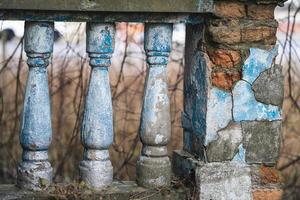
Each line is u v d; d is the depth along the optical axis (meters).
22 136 3.64
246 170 3.75
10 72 6.54
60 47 6.29
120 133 6.52
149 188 3.77
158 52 3.71
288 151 6.68
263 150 3.77
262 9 3.70
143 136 3.77
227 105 3.71
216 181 3.72
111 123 3.69
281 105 3.77
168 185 3.80
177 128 6.48
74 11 3.51
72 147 6.23
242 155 3.76
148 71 3.75
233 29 3.66
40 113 3.61
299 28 6.47
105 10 3.50
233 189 3.75
